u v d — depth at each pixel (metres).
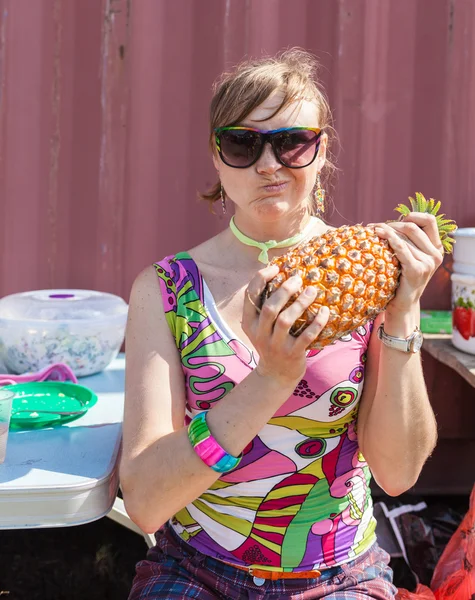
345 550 1.77
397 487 1.80
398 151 3.16
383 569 1.83
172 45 3.05
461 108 3.15
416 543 2.83
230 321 1.79
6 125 3.03
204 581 1.73
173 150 3.11
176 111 3.09
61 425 2.12
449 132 3.16
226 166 1.76
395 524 2.86
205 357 1.74
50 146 3.07
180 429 1.64
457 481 3.37
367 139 3.14
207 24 3.04
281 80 1.69
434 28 3.10
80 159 3.09
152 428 1.68
